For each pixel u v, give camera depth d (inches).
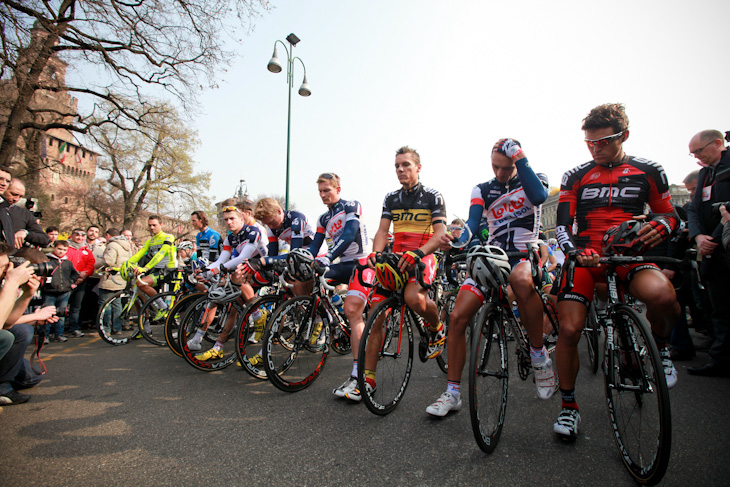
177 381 126.1
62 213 1254.9
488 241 103.7
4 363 101.7
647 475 60.6
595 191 87.1
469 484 63.5
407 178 111.5
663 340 81.8
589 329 127.3
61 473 68.7
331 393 112.5
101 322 189.2
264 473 68.1
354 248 134.3
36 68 391.9
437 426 87.0
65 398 109.4
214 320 150.5
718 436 78.1
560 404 99.1
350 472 67.9
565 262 80.0
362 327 109.8
